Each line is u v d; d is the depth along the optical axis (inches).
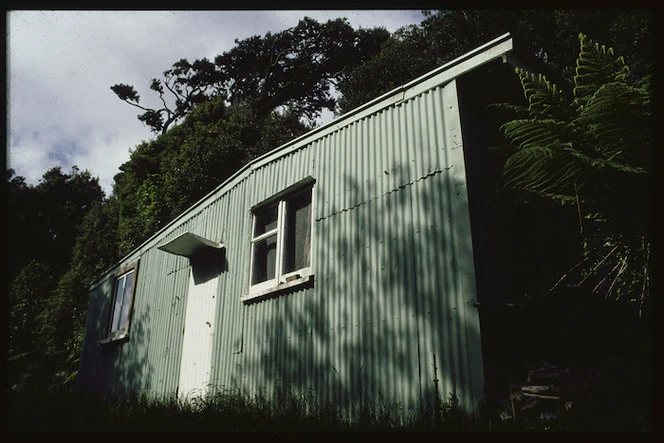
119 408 175.5
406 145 191.2
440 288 161.0
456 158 170.2
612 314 159.9
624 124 148.8
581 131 157.2
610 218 162.6
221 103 924.0
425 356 158.6
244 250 272.2
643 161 149.8
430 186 176.4
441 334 155.6
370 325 181.6
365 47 1315.2
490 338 146.7
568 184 172.9
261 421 134.3
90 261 826.2
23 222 1111.0
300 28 1300.4
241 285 265.3
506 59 168.7
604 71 161.5
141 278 393.7
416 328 164.4
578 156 146.0
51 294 824.9
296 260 234.7
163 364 321.4
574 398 119.5
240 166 745.6
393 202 188.7
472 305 148.6
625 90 141.9
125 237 762.2
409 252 176.1
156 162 866.8
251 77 1343.5
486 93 194.4
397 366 166.7
